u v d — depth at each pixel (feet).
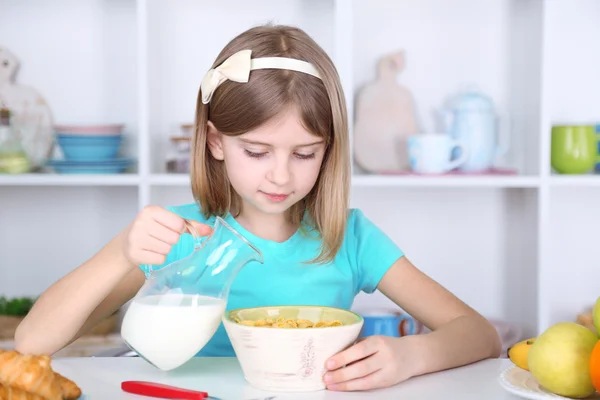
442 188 8.23
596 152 7.47
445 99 8.09
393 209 8.23
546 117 7.23
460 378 3.40
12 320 7.12
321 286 4.68
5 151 7.26
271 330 3.01
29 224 8.11
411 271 4.72
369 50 8.04
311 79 3.89
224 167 4.58
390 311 7.47
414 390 3.18
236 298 4.63
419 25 8.07
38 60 7.98
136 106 8.02
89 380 3.22
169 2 7.95
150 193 7.25
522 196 7.99
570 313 8.34
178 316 3.22
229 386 3.14
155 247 3.34
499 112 7.82
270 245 4.65
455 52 8.08
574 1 8.11
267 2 8.00
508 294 8.26
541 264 7.26
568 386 2.81
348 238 4.86
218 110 3.91
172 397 2.95
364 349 3.18
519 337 7.43
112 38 7.99
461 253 8.28
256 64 3.84
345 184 4.47
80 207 8.12
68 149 7.25
